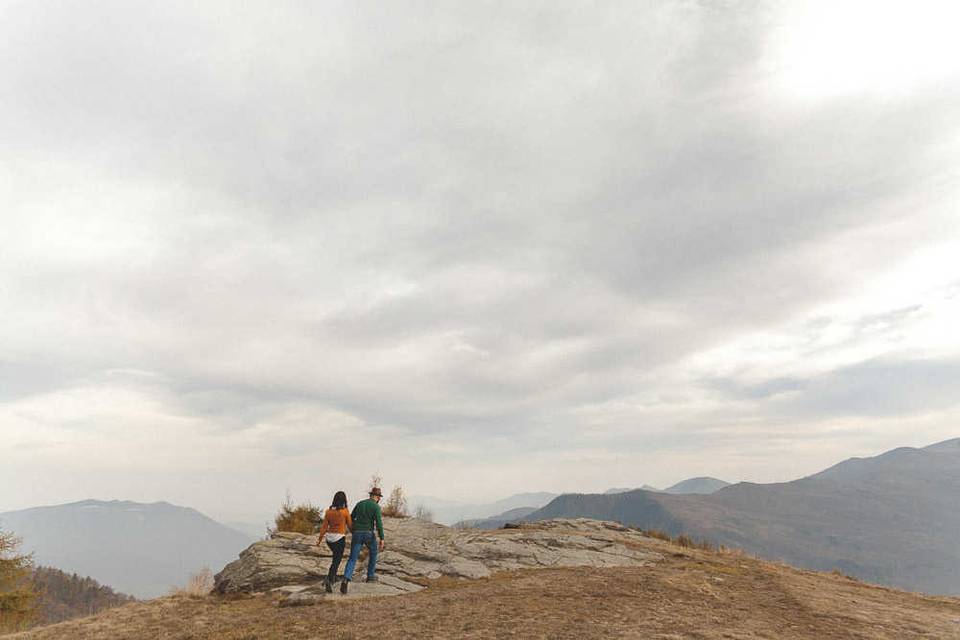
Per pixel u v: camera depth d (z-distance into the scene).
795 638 7.80
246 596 11.85
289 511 20.53
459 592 10.92
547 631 7.83
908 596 12.92
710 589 11.34
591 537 18.38
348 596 10.73
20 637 9.40
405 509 22.50
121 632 9.10
